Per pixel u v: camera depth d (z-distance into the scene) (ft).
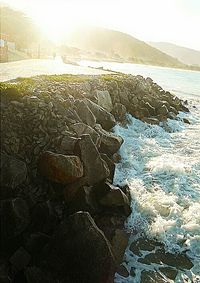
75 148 40.29
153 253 34.24
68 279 28.09
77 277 28.07
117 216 37.17
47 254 29.19
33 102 43.29
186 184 48.01
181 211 40.57
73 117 46.55
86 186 37.32
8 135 38.55
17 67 96.48
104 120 57.98
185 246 35.22
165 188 46.14
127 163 52.16
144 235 36.35
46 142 40.29
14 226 31.22
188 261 33.63
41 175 37.06
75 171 36.47
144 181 47.55
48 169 36.29
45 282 27.43
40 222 33.17
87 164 39.14
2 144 37.58
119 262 31.89
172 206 41.24
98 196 37.63
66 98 51.85
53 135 41.32
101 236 29.22
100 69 127.85
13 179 34.53
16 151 38.11
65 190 36.37
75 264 28.35
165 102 93.86
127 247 34.58
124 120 71.51
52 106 44.73
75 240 28.89
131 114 76.74
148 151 59.57
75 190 36.63
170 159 56.95
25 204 33.37
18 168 35.40
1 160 35.04
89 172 38.86
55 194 36.58
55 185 36.81
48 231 32.94
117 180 46.52
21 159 37.93
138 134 69.56
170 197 43.45
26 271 27.50
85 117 50.37
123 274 31.17
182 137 73.56
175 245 35.29
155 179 48.57
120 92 77.66
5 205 31.86
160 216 39.14
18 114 41.04
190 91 184.34
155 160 55.42
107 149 49.44
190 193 45.52
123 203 37.32
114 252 31.81
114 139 50.16
